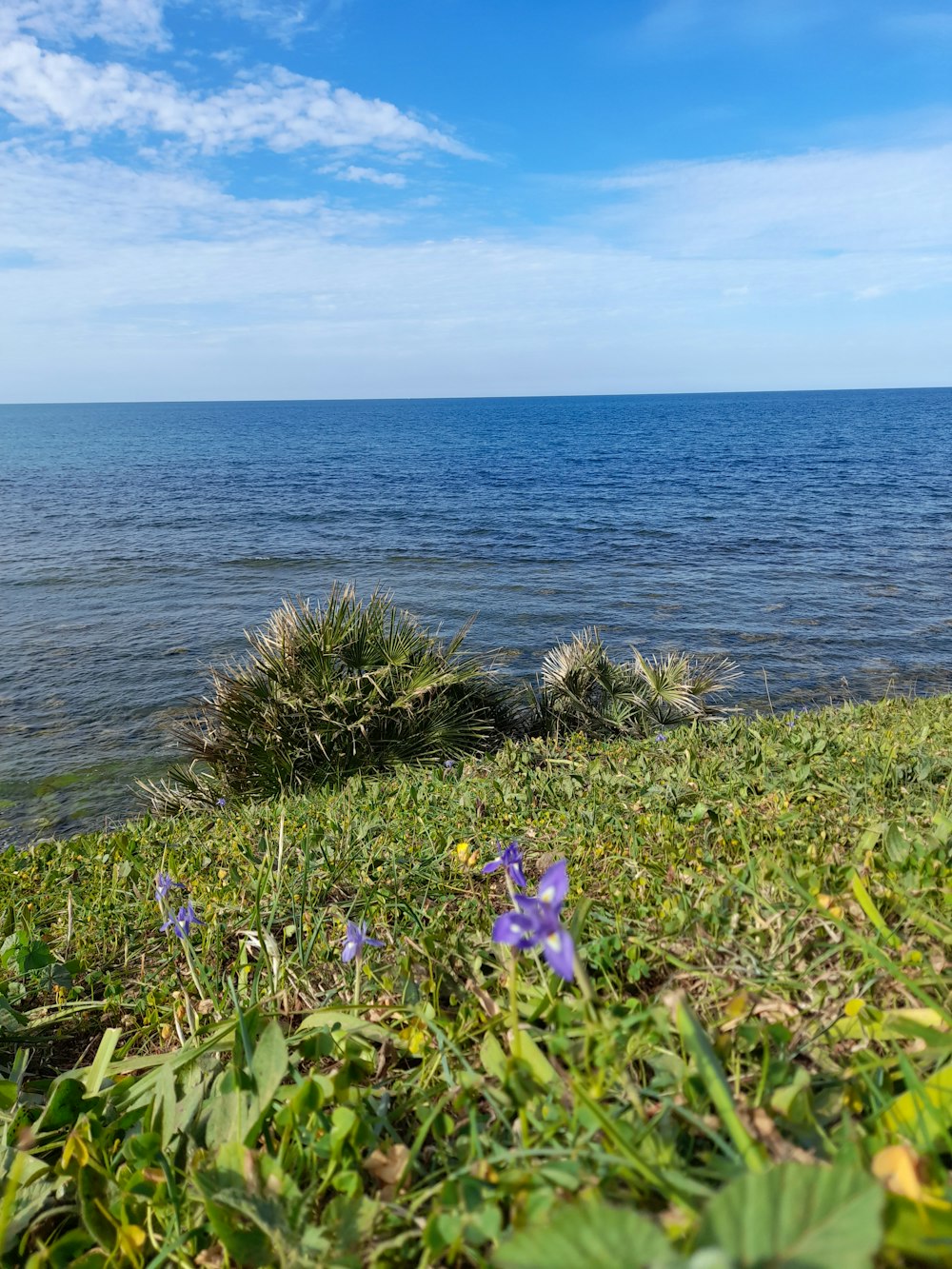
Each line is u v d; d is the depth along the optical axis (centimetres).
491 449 10881
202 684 1719
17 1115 184
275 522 4519
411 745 809
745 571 3012
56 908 369
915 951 167
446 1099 147
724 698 1655
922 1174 90
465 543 3766
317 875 329
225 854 418
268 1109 145
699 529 4066
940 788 374
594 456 9369
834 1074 136
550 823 379
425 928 247
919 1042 139
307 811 510
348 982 219
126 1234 132
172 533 4091
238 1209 123
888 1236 72
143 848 479
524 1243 70
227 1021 192
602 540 3794
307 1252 112
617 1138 103
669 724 985
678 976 181
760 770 438
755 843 296
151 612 2430
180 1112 157
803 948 179
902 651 1992
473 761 707
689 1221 88
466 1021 174
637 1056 141
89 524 4419
